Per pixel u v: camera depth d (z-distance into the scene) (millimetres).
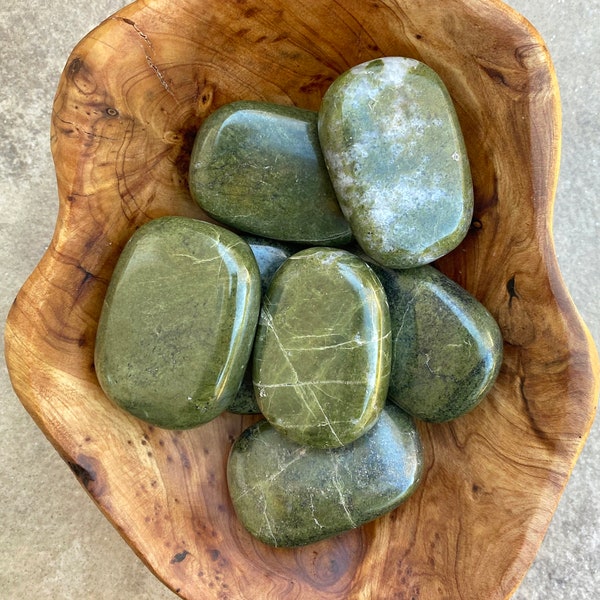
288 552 246
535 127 204
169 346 214
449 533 231
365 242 218
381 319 215
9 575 327
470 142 223
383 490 232
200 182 227
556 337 212
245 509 240
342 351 215
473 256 232
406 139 212
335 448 233
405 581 235
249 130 222
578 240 326
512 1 323
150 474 229
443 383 225
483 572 218
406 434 236
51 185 333
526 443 219
